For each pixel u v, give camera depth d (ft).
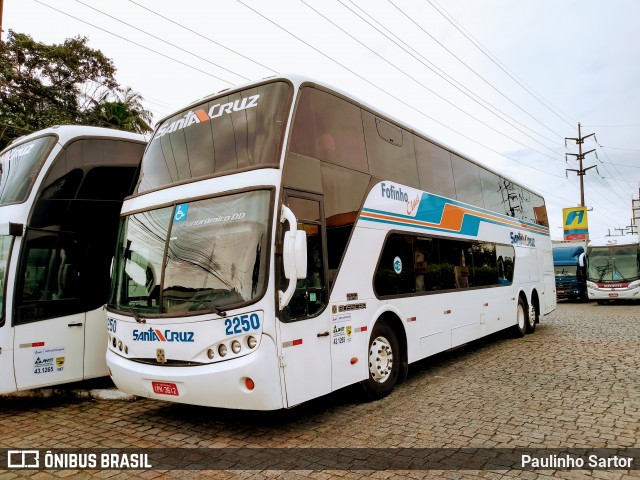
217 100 19.95
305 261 15.49
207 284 16.29
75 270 23.03
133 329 17.70
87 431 18.24
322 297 18.03
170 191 18.75
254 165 17.15
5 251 21.31
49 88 73.51
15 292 20.92
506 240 38.78
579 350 32.86
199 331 15.94
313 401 21.34
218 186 17.35
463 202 31.71
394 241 23.32
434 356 32.96
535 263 46.11
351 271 19.88
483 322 32.60
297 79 18.76
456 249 29.96
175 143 20.21
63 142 23.30
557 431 16.66
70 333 22.53
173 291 16.85
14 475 14.30
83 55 77.61
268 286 15.53
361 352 19.93
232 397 15.31
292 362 16.12
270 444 16.21
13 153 25.11
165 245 17.70
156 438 17.19
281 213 16.19
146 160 21.15
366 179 21.84
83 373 22.86
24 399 23.39
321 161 19.08
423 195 26.71
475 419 18.24
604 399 20.34
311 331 17.19
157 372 16.56
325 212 18.80
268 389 15.15
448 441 15.99
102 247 24.12
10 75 67.87
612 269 77.87
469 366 28.68
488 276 34.27
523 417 18.30
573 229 125.90
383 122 24.29
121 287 18.97
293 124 17.89
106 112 78.74
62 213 22.77
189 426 18.43
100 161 24.61
